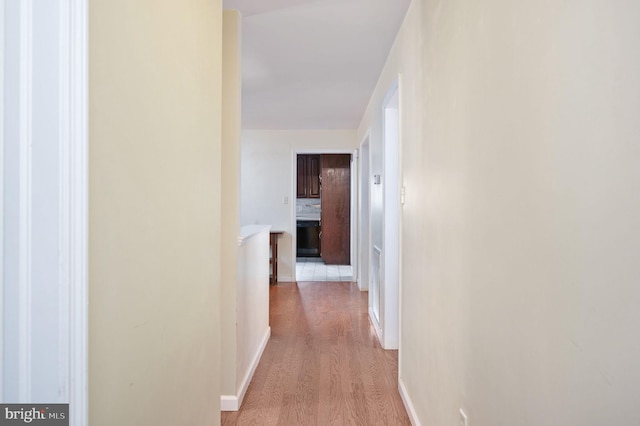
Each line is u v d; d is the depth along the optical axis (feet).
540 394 3.07
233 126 8.06
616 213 2.24
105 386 2.60
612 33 2.27
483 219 4.16
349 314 14.55
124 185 2.82
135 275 2.99
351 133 20.27
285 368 9.76
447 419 5.29
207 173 4.80
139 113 3.03
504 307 3.68
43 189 2.13
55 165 2.13
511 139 3.54
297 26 8.71
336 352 10.80
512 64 3.51
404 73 8.31
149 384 3.25
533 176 3.16
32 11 2.11
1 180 2.09
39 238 2.13
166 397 3.59
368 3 7.68
